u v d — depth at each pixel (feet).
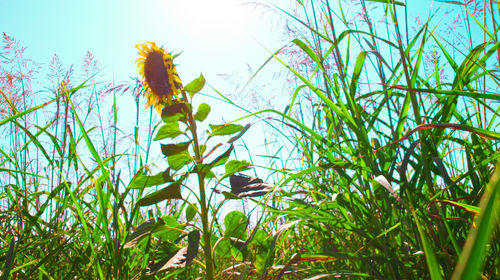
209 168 3.34
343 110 2.91
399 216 2.64
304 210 3.01
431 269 1.06
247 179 3.47
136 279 3.06
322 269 3.04
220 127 3.59
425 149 2.69
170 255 3.18
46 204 3.77
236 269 3.61
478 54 2.70
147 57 3.71
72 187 4.49
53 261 3.56
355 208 2.99
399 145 2.90
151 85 3.67
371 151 2.85
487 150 2.77
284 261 3.65
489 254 2.29
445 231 2.47
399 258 2.54
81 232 3.94
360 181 2.91
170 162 3.59
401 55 2.90
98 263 3.06
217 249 3.47
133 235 3.26
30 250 3.66
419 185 2.82
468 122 2.98
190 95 3.69
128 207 4.29
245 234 4.16
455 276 0.55
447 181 2.48
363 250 2.90
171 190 3.22
